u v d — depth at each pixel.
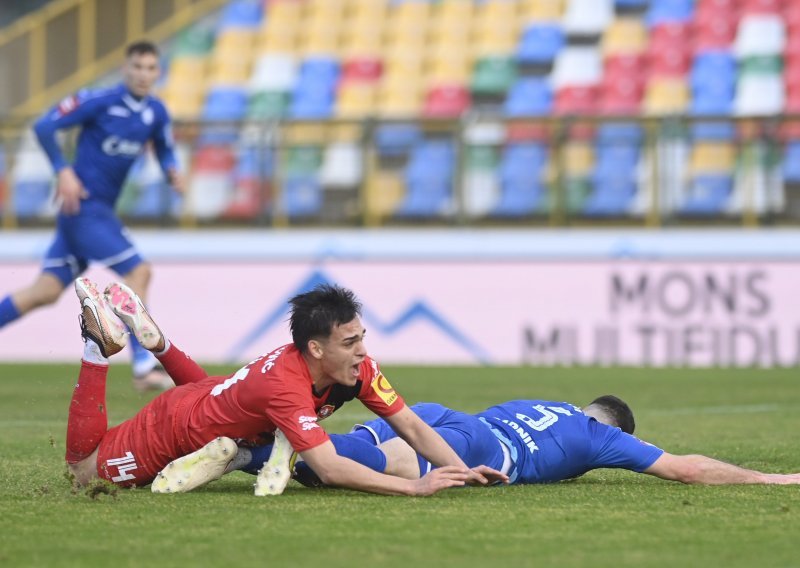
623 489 15.20
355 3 62.53
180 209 46.31
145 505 13.69
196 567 10.51
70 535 11.96
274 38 61.88
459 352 44.75
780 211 43.91
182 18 62.16
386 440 15.34
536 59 59.22
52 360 46.38
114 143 29.58
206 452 14.42
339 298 14.05
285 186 45.88
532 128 45.12
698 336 43.28
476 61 59.66
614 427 15.90
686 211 44.38
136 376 31.33
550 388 33.75
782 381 36.03
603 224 44.91
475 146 45.31
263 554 11.03
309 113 58.84
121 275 30.22
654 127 44.47
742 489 15.04
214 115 59.44
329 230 45.62
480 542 11.62
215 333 45.78
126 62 29.50
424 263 45.09
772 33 57.75
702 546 11.45
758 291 43.03
